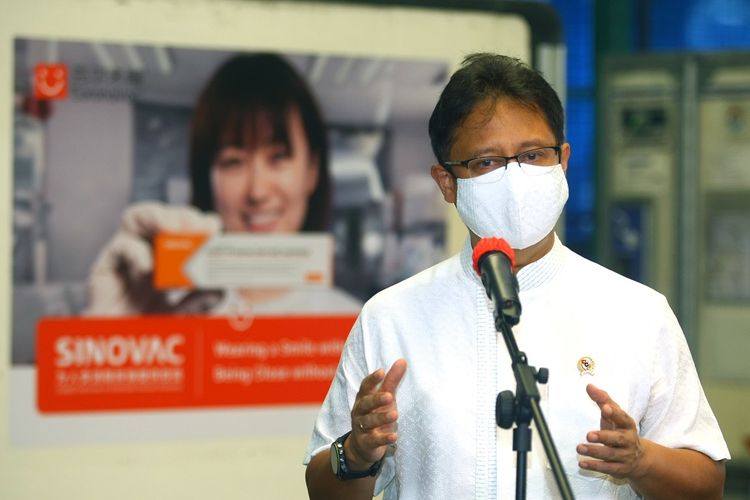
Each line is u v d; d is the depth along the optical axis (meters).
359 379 2.06
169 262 4.12
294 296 4.25
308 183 4.27
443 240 4.44
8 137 3.99
